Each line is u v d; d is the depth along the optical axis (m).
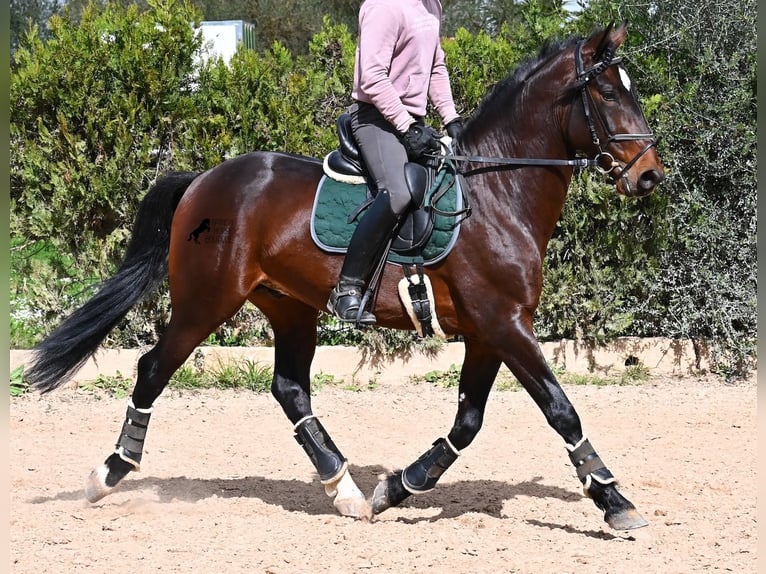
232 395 10.77
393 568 5.48
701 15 11.67
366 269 6.31
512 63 11.45
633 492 7.21
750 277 11.59
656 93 11.62
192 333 6.83
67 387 10.93
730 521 6.42
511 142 6.50
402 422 9.66
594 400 10.54
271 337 11.76
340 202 6.50
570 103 6.35
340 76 11.54
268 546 5.88
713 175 11.57
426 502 7.05
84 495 7.09
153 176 11.20
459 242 6.27
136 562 5.54
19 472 7.75
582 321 11.76
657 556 5.69
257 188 6.72
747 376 11.64
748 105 11.61
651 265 11.61
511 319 6.23
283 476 7.82
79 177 10.95
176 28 11.13
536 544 5.94
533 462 8.21
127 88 11.14
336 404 10.39
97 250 11.21
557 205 6.45
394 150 6.33
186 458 8.34
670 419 9.73
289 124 11.18
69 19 11.54
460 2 31.41
